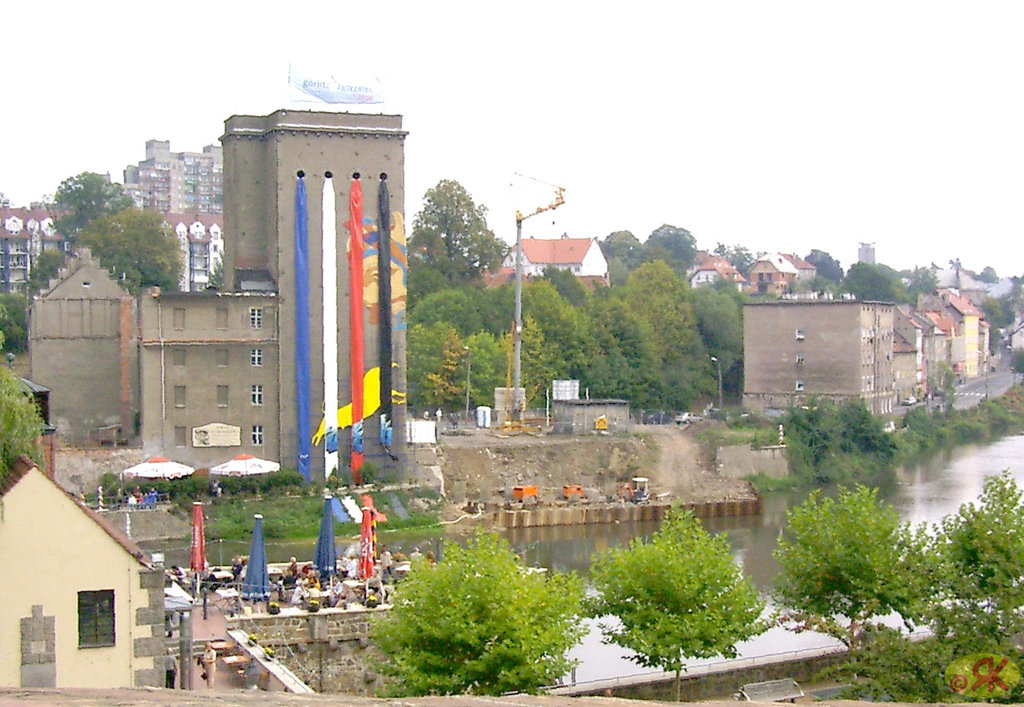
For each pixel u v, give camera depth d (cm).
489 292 18938
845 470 14912
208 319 10944
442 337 16062
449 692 4931
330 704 1675
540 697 1881
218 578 7400
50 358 10969
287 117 11156
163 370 10800
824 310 17138
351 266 11375
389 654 5234
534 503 12144
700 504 12519
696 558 5641
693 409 18600
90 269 11094
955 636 4825
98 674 3697
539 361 16675
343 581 7412
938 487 14025
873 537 5772
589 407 14225
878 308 17750
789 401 16325
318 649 6381
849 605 5953
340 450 11431
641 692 6047
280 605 6706
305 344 11175
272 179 11281
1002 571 4912
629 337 18075
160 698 1678
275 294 11100
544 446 13212
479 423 14775
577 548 10631
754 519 12506
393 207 11500
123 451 10462
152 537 9812
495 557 5166
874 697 4906
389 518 11000
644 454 13675
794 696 5991
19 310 14425
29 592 3647
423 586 5094
